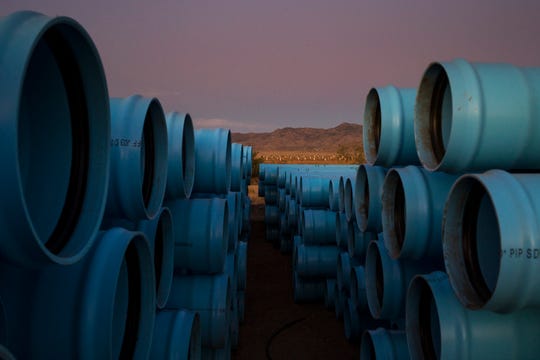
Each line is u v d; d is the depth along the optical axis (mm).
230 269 6172
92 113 1871
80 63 1791
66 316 1792
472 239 2453
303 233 7930
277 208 14758
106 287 1856
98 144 1882
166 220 3469
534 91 2605
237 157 7609
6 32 1288
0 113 1219
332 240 7723
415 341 3057
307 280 8602
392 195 3717
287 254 13312
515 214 1939
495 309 2098
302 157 115062
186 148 4145
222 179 4672
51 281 1828
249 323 7656
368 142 4422
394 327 4395
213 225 3979
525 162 2658
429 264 3797
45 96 1826
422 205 3195
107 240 2006
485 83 2592
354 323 6273
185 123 4062
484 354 2412
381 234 4434
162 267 3480
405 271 3822
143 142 3104
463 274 2408
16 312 1764
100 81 1837
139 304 2512
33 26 1333
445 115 3105
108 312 1830
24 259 1402
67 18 1485
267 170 15492
